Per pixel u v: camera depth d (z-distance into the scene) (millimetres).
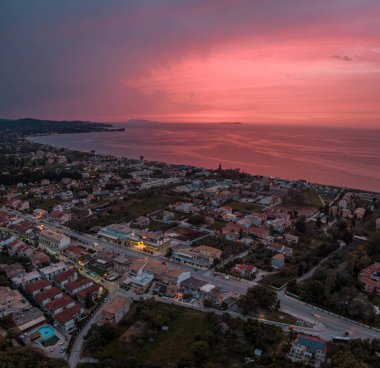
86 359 95188
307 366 90000
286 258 163000
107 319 107625
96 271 149625
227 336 102625
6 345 94438
